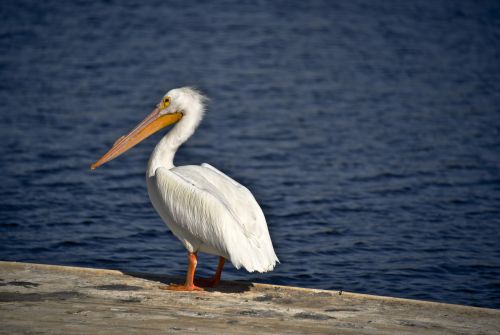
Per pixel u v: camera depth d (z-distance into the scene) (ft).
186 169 31.12
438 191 56.54
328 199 54.13
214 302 28.07
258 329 24.63
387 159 64.80
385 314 27.40
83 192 54.29
